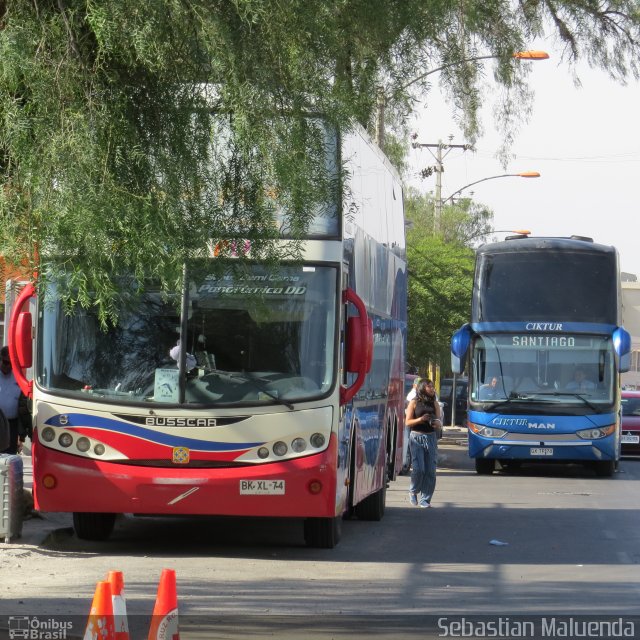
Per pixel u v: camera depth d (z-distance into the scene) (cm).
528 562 1919
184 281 1424
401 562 1888
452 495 3262
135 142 1342
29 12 1335
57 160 1272
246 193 1423
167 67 1364
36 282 1329
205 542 2081
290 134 1369
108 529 2056
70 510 1816
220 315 1820
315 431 1802
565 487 3638
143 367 1811
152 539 2111
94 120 1304
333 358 1822
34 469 1827
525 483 3794
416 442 2842
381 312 2502
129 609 1421
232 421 1795
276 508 1791
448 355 6706
